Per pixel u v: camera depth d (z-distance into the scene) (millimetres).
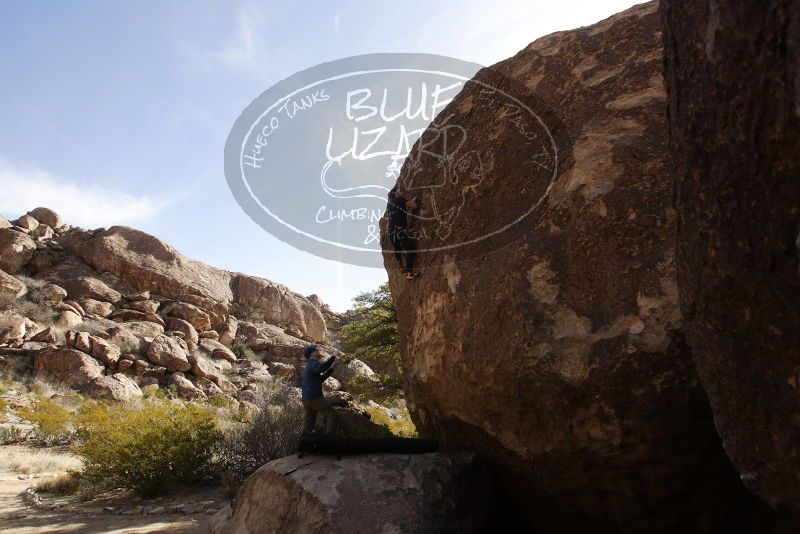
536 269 4340
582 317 4043
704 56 2021
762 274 2002
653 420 3736
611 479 4094
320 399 6547
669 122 2416
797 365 1988
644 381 3725
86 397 26266
